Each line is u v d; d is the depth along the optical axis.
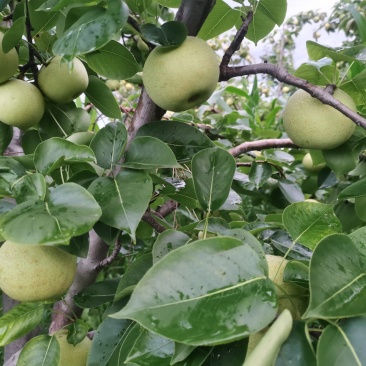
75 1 0.94
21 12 1.13
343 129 1.20
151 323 0.57
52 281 0.93
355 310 0.59
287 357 0.59
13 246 0.93
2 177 0.89
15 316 1.00
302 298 0.76
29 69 1.40
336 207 1.80
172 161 0.93
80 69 1.31
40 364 0.98
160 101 1.11
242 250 0.65
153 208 1.70
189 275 0.62
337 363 0.56
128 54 1.18
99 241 1.28
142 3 1.17
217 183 0.89
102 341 0.92
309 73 1.25
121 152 0.97
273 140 1.69
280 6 1.24
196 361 0.64
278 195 1.98
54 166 0.89
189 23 1.13
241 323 0.59
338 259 0.65
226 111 2.75
